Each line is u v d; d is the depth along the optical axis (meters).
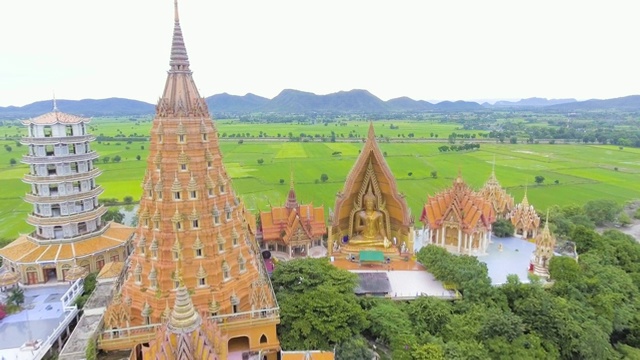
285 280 53.06
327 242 73.56
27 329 52.66
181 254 44.12
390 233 74.75
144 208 45.78
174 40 44.53
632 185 156.38
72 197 71.19
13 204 125.44
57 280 67.38
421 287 59.91
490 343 45.78
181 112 43.88
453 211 72.00
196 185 44.09
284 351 42.81
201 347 32.91
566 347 49.44
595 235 77.00
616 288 61.22
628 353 52.69
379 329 48.22
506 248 76.25
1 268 70.44
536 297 53.94
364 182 72.81
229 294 46.09
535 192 144.75
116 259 74.00
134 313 45.62
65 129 70.38
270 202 131.50
